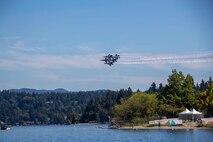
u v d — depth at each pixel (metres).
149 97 191.62
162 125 164.25
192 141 93.81
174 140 98.88
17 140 137.62
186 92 194.50
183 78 195.75
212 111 181.38
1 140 139.88
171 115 188.50
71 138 136.00
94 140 115.38
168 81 196.25
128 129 167.12
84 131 197.50
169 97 193.62
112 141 106.88
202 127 149.75
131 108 191.38
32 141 129.38
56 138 141.75
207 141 93.00
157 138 108.88
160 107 189.12
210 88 186.75
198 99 194.12
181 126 156.75
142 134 128.50
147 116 188.12
